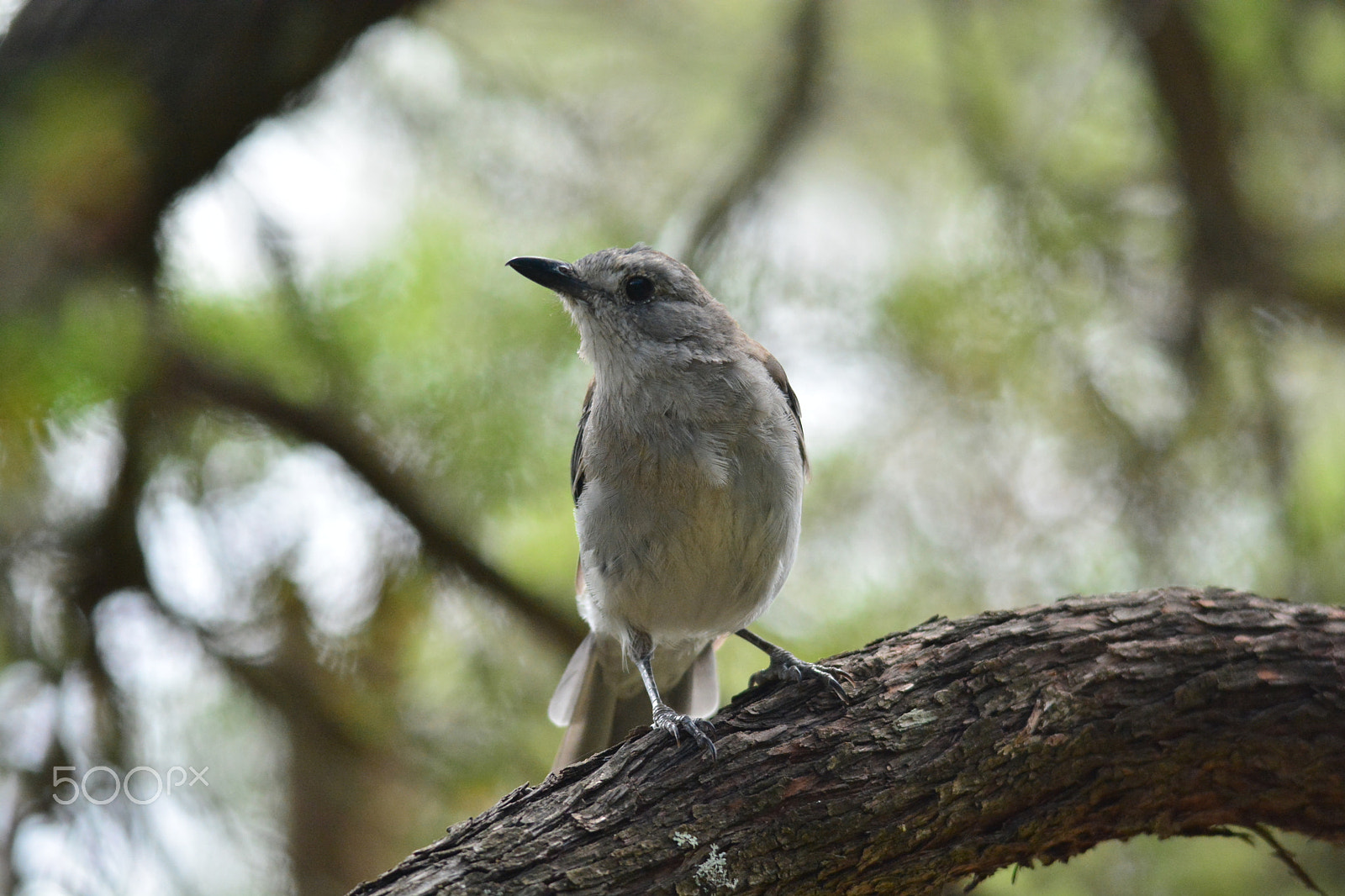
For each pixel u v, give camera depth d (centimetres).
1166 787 666
